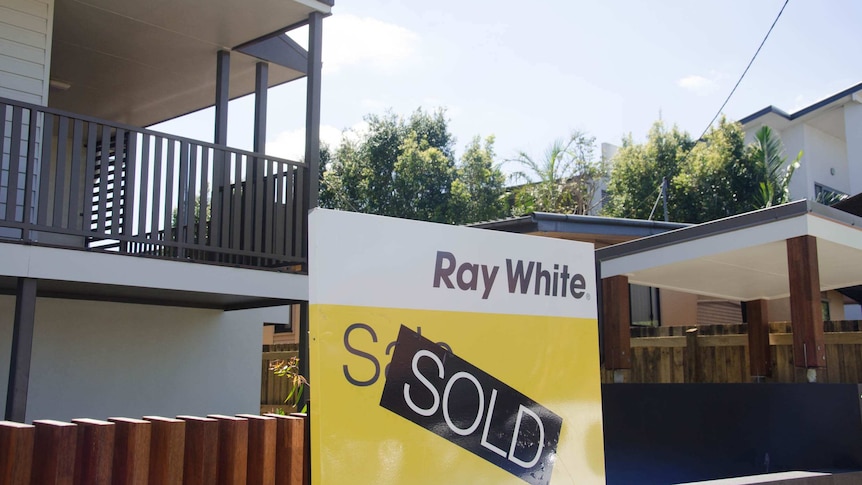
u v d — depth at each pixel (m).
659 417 6.12
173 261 5.80
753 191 21.89
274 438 2.65
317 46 6.84
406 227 2.75
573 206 24.20
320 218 2.54
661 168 23.12
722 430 5.64
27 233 5.14
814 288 5.59
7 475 2.36
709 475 5.67
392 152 24.45
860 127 23.31
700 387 5.84
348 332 2.54
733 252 6.23
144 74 8.51
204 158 6.10
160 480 2.42
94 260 5.40
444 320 2.80
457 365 2.81
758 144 23.02
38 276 5.12
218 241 6.14
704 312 12.58
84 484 2.37
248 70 8.41
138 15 7.04
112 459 2.42
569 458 3.11
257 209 6.43
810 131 24.69
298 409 6.46
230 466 2.56
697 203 22.19
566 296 3.23
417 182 23.28
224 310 7.98
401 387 2.64
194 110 9.68
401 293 2.69
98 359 7.03
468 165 24.11
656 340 9.50
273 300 7.02
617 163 24.41
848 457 4.79
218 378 7.93
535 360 3.06
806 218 5.66
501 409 2.91
